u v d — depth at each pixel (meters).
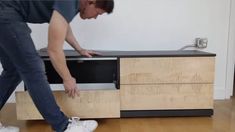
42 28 2.05
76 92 1.46
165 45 2.15
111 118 1.81
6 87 1.51
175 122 1.73
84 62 1.91
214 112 1.93
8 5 1.25
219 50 2.18
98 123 1.72
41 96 1.31
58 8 1.20
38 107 1.34
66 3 1.21
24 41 1.28
